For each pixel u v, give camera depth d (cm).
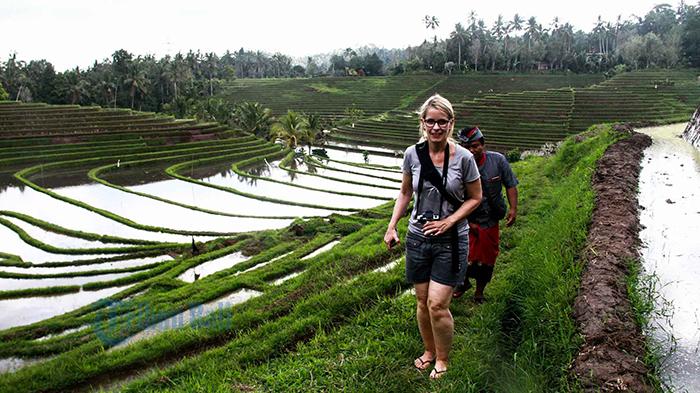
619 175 1063
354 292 694
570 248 664
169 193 3719
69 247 2359
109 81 9062
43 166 4419
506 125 6150
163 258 2150
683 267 598
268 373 520
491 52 11825
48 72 8919
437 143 404
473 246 605
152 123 6153
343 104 10450
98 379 732
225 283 1341
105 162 4794
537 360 456
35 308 1605
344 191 3922
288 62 17412
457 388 424
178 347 758
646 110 6019
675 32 9988
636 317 474
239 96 11656
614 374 389
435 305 418
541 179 1484
